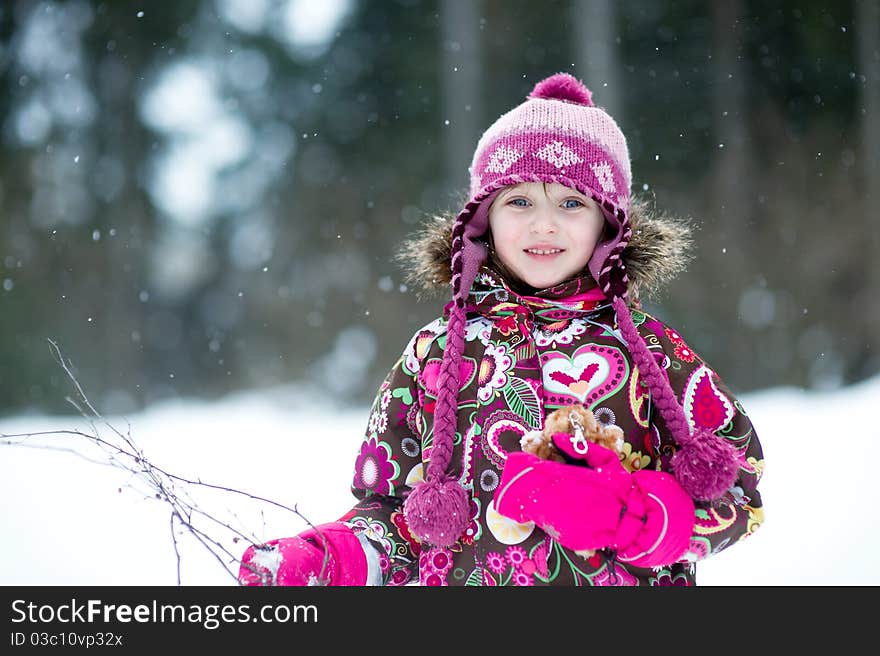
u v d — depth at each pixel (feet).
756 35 82.17
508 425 9.78
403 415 10.64
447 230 11.12
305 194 94.99
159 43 93.15
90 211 90.07
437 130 89.92
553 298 10.45
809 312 76.28
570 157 10.38
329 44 94.12
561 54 85.30
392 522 10.31
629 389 9.84
